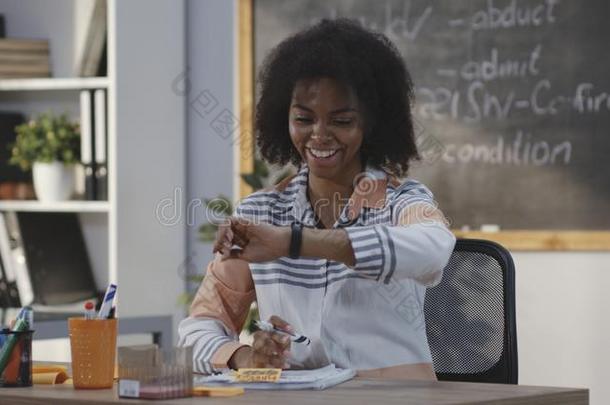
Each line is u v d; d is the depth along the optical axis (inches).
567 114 161.3
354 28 89.6
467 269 97.0
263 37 179.9
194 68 185.2
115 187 175.8
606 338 157.8
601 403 157.9
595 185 159.5
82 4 189.6
